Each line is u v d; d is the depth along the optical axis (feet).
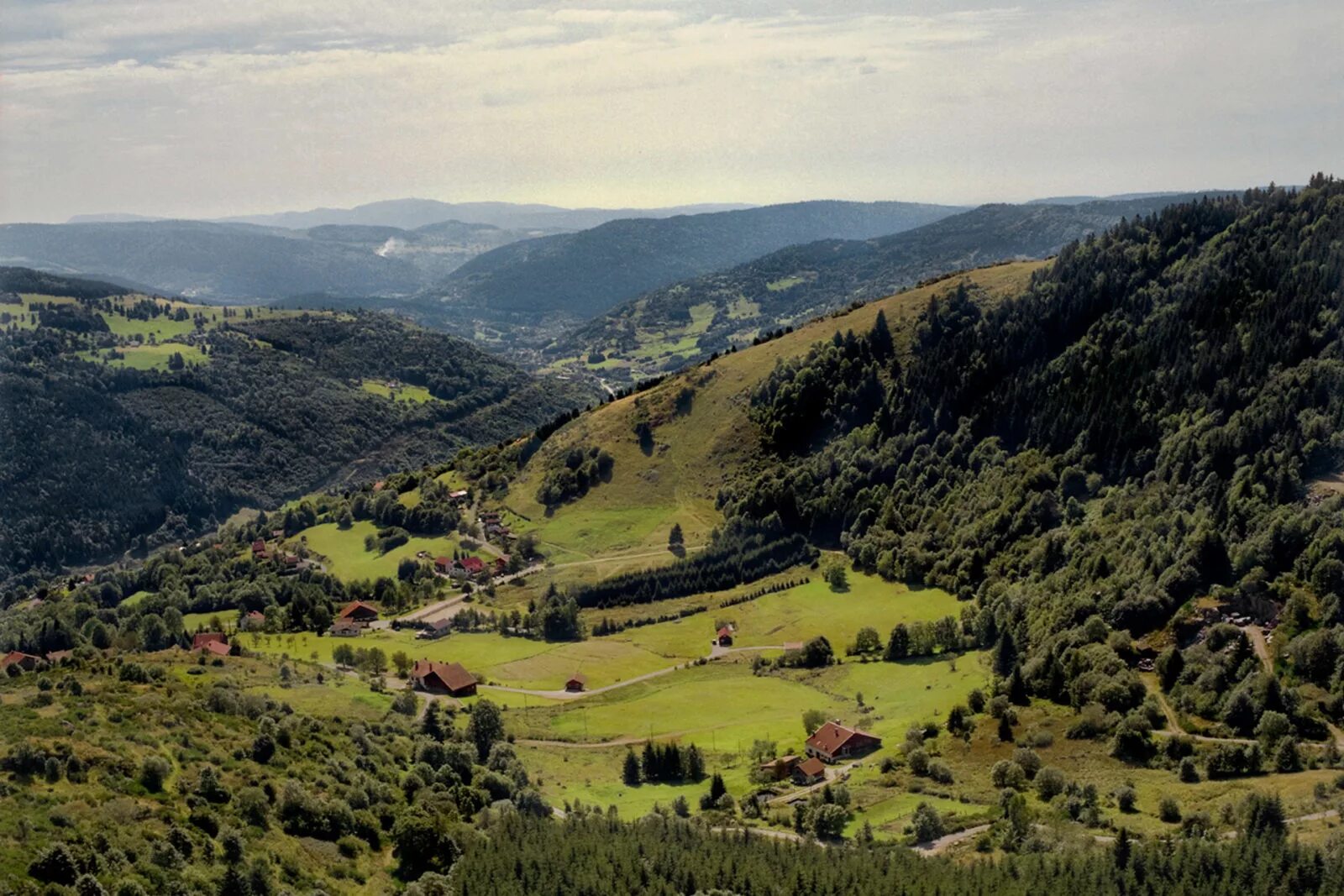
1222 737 439.22
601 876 370.53
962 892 332.60
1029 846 372.17
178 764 391.04
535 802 457.27
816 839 413.18
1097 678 500.33
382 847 400.26
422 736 516.73
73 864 301.84
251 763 409.69
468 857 387.75
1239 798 384.68
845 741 517.96
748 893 356.59
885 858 367.04
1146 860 337.93
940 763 469.98
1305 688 444.55
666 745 521.65
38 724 386.11
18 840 310.24
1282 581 508.12
